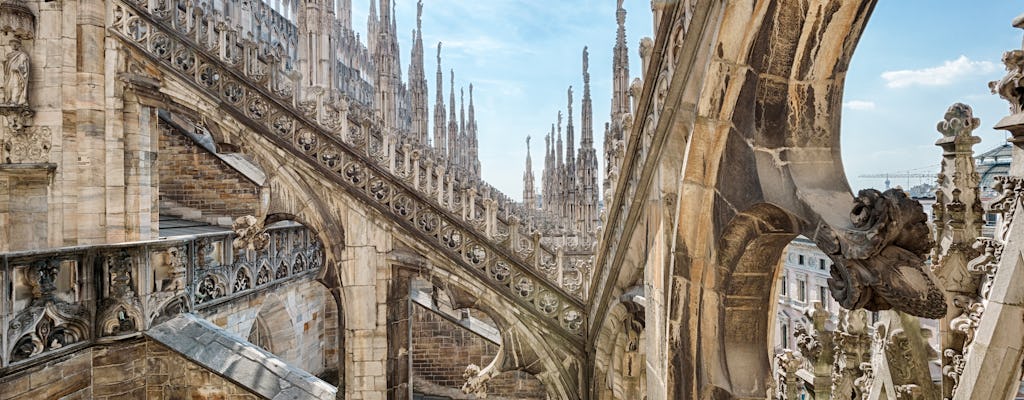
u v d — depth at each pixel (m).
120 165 13.14
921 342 7.18
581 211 35.56
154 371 11.25
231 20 28.59
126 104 13.15
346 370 11.75
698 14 5.22
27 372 9.14
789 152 4.66
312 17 25.62
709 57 4.88
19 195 12.98
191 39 12.56
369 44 61.84
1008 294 4.69
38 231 12.98
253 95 12.14
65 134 12.94
